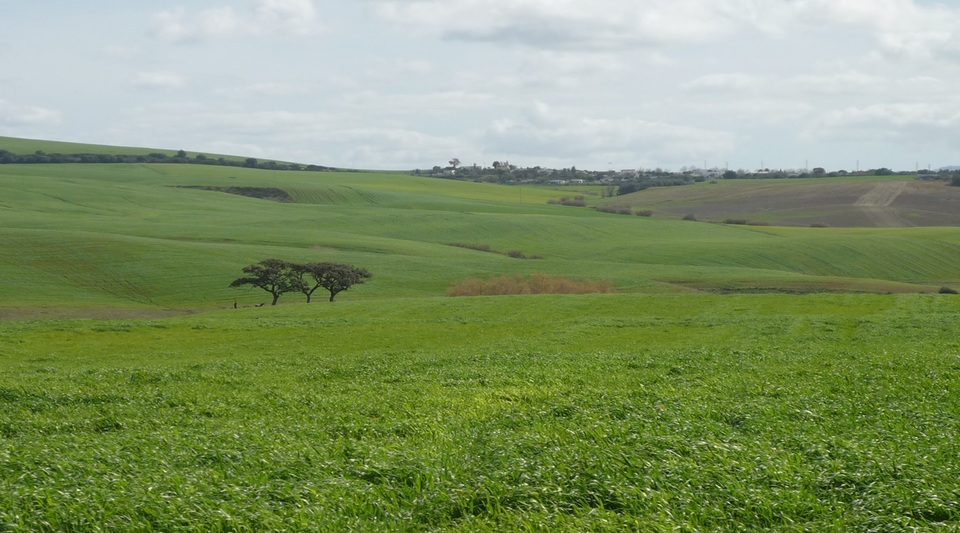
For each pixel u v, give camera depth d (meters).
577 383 26.50
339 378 30.67
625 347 43.41
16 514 11.54
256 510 11.65
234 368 34.28
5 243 123.75
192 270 118.44
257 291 111.62
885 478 12.33
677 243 166.50
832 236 167.12
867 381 24.30
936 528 10.51
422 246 154.00
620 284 117.88
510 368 31.28
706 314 64.88
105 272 115.38
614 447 14.34
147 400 25.11
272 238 152.12
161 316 95.44
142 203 199.00
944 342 40.69
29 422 21.64
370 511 11.95
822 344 42.56
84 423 21.33
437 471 13.64
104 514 11.52
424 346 47.75
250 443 16.72
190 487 12.68
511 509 11.64
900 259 150.12
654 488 12.35
